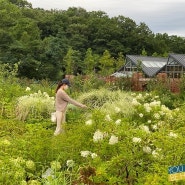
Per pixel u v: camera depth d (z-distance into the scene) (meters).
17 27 64.75
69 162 5.94
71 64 61.22
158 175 5.12
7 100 14.48
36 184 5.51
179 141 5.70
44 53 56.41
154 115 9.86
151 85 21.30
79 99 14.41
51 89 19.28
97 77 22.50
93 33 100.12
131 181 5.49
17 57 50.62
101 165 5.53
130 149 5.71
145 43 101.00
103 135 6.17
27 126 10.72
